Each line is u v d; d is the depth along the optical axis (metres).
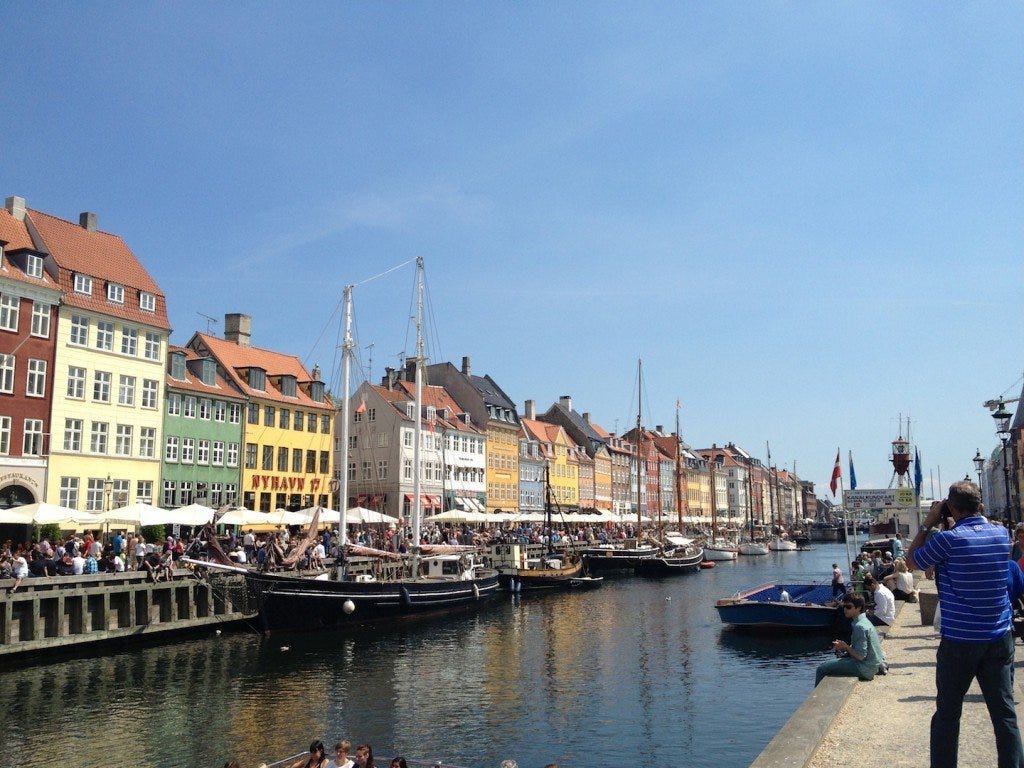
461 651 31.47
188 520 37.81
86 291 48.47
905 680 11.75
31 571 30.56
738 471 181.50
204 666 27.72
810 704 9.71
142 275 53.44
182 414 55.12
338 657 29.95
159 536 47.34
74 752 18.31
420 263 46.62
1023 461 86.56
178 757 18.03
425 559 43.84
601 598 50.97
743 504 182.25
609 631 36.66
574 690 24.55
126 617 31.06
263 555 38.22
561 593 54.03
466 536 62.03
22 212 48.25
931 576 6.89
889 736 8.68
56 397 45.78
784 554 111.75
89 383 47.91
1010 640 6.25
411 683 25.48
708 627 37.44
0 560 30.17
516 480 95.62
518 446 96.56
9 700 22.62
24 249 44.72
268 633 34.19
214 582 34.75
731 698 23.36
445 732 20.02
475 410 90.56
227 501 58.25
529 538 69.31
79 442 47.19
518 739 19.44
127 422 50.34
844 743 8.46
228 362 62.34
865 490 152.38
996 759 7.68
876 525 83.75
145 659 28.64
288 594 34.62
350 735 19.75
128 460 50.22
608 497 121.94
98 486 48.16
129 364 50.69
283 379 64.62
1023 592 6.71
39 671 26.20
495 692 24.27
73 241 50.09
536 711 22.02
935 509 6.81
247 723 20.67
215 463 57.59
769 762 7.30
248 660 29.00
